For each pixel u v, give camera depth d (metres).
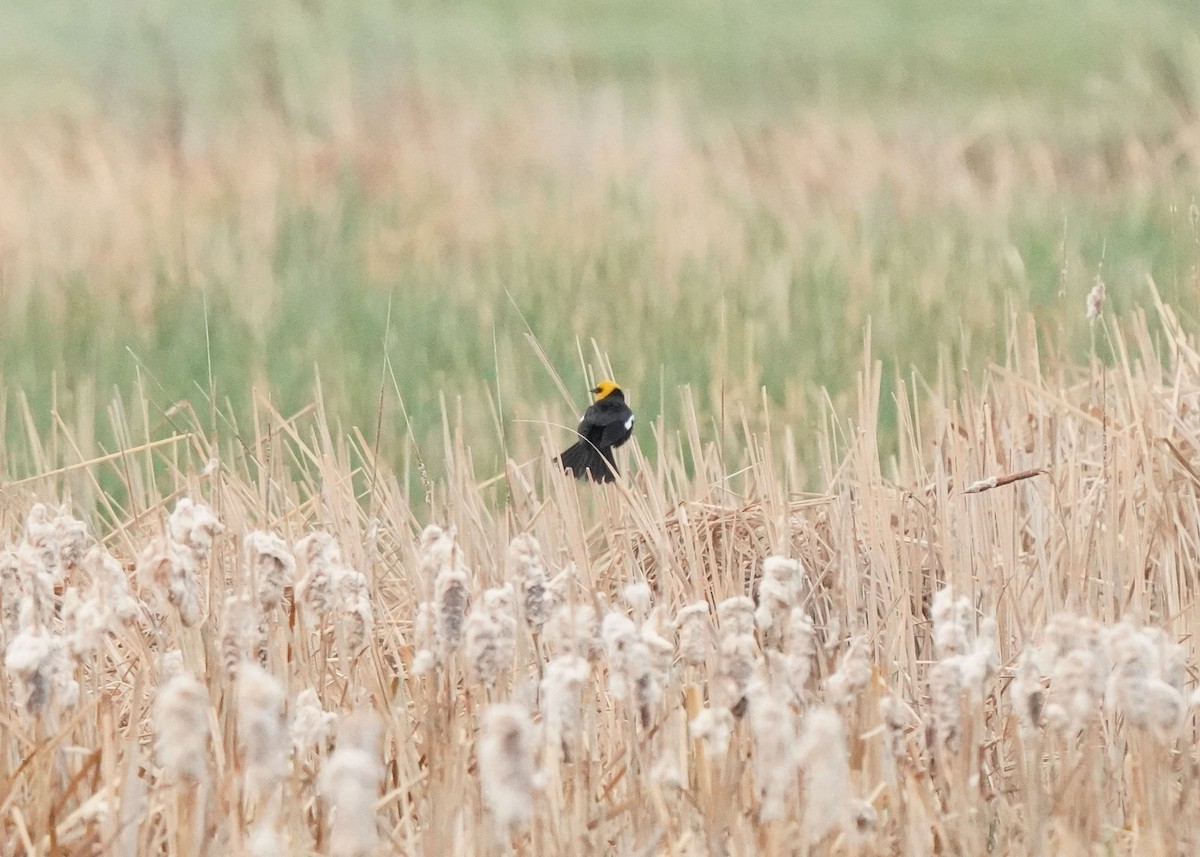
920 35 88.25
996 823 13.31
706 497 20.53
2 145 61.34
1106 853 12.28
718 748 11.41
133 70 75.62
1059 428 19.72
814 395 27.34
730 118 68.25
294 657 13.98
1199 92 64.44
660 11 99.00
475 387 28.09
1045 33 85.38
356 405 27.61
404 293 35.84
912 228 42.75
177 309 34.75
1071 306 31.48
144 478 24.05
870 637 16.66
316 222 43.78
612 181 49.50
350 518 18.03
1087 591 16.38
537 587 12.50
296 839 11.59
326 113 66.56
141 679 13.60
